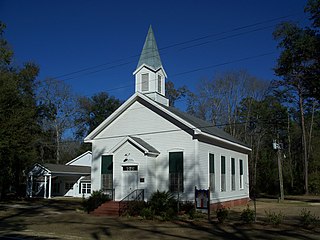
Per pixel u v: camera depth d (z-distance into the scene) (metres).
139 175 27.28
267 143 64.31
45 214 27.02
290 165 60.41
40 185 51.88
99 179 30.12
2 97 30.56
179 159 26.98
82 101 72.75
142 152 27.36
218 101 62.44
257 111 61.28
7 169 41.66
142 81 31.86
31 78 46.22
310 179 57.44
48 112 54.62
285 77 53.47
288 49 34.28
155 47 32.53
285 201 41.69
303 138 57.53
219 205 29.28
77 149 77.44
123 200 26.59
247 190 38.31
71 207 33.62
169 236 16.36
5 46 41.31
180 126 27.34
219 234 16.81
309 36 31.70
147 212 22.94
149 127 28.70
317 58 32.78
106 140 30.53
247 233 16.95
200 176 26.66
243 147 36.62
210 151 28.98
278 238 15.46
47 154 65.38
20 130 31.48
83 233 17.36
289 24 34.28
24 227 19.67
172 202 24.72
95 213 26.50
